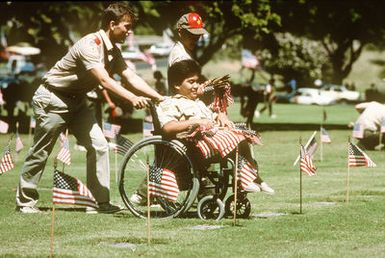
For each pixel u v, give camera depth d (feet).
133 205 73.15
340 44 528.63
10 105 235.40
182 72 69.10
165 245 55.77
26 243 56.70
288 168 114.32
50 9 245.65
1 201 78.74
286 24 256.73
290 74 547.08
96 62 71.00
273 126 251.60
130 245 55.93
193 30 74.13
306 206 75.25
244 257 51.80
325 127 247.09
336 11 260.62
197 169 67.31
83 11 243.40
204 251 53.57
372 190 88.12
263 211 72.18
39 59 305.73
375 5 264.72
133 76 72.74
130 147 73.10
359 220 66.18
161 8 226.79
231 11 229.86
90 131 72.69
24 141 163.43
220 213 66.80
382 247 55.47
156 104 70.90
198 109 69.26
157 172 67.46
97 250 53.98
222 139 66.18
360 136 139.03
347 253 53.21
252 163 67.82
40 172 72.54
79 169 111.55
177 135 67.10
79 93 72.59
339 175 105.09
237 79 623.77
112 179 98.53
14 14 244.83
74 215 69.56
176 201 70.49
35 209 72.38
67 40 262.26
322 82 560.61
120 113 165.68
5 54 600.80
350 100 518.37
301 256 52.13
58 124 72.18
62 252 53.42
